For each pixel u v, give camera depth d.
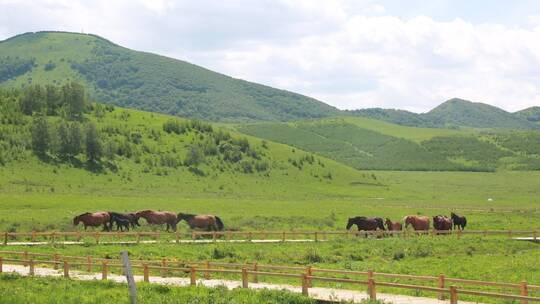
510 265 43.78
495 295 23.83
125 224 64.81
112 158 159.38
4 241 53.81
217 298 27.78
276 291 28.81
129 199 108.88
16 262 41.31
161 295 29.03
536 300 23.17
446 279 26.91
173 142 186.00
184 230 69.50
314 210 101.06
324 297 27.98
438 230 68.56
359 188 178.38
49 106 188.25
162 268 32.88
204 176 164.38
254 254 49.06
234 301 27.02
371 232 62.44
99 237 58.53
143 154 171.00
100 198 107.62
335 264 44.88
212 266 40.88
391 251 52.22
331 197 153.00
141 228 69.00
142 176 153.75
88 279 34.66
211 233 57.31
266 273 30.17
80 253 47.03
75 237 59.03
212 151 183.62
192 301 27.22
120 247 50.97
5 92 193.88
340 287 32.69
